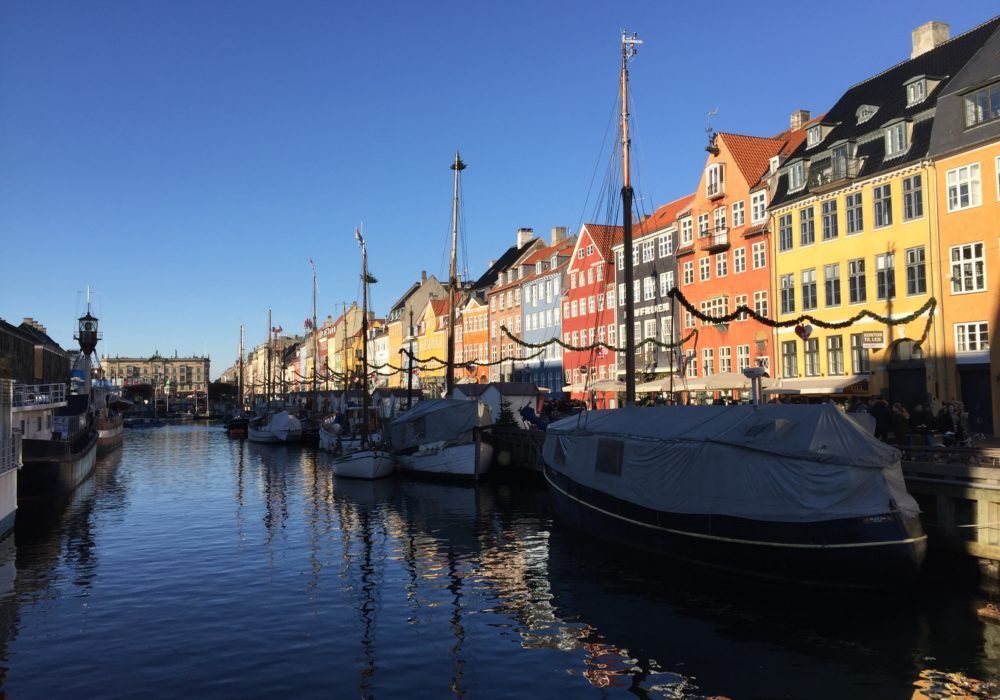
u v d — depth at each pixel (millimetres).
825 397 35688
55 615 15750
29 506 32062
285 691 11602
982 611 14766
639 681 11922
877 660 12484
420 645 13688
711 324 46156
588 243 62938
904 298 32531
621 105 28516
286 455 60531
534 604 16141
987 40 31328
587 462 21984
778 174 41375
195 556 21547
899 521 14805
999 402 28266
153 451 66000
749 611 15250
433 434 39625
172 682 11992
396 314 114500
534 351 72562
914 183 32219
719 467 17359
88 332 60719
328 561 20656
